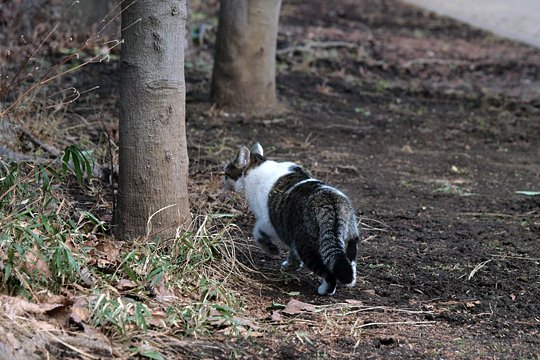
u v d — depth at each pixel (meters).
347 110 20.66
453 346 8.81
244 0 18.44
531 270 11.25
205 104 19.06
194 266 9.70
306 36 28.77
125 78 9.90
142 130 9.94
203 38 25.42
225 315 8.75
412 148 18.05
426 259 11.48
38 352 7.42
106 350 7.69
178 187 10.22
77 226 9.88
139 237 10.15
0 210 9.23
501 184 15.78
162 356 7.78
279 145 16.97
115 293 8.71
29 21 20.33
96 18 22.03
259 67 18.89
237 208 12.72
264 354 8.22
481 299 10.25
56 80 18.33
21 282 8.24
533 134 19.72
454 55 29.41
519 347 8.91
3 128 12.97
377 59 27.11
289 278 10.55
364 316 9.51
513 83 25.92
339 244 9.61
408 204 14.15
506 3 42.78
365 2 40.47
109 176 12.78
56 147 13.90
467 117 21.06
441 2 42.69
